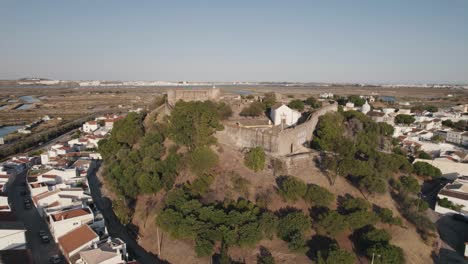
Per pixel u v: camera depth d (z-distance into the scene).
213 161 92.38
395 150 142.25
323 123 114.56
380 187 85.25
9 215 82.06
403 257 67.44
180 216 73.25
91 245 69.50
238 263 66.25
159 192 92.38
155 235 78.62
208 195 84.31
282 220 71.94
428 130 197.12
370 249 66.12
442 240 86.12
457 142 183.88
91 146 165.75
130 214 88.06
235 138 106.44
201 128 102.38
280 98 193.00
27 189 111.81
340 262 61.12
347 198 84.56
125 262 63.12
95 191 108.81
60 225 77.56
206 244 66.44
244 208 76.75
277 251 68.56
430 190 117.50
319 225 72.06
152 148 104.69
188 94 155.38
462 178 122.06
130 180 95.94
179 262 69.06
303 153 100.31
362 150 109.81
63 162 133.12
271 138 96.81
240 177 89.00
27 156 150.12
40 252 73.69
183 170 97.00
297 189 79.69
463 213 99.81
